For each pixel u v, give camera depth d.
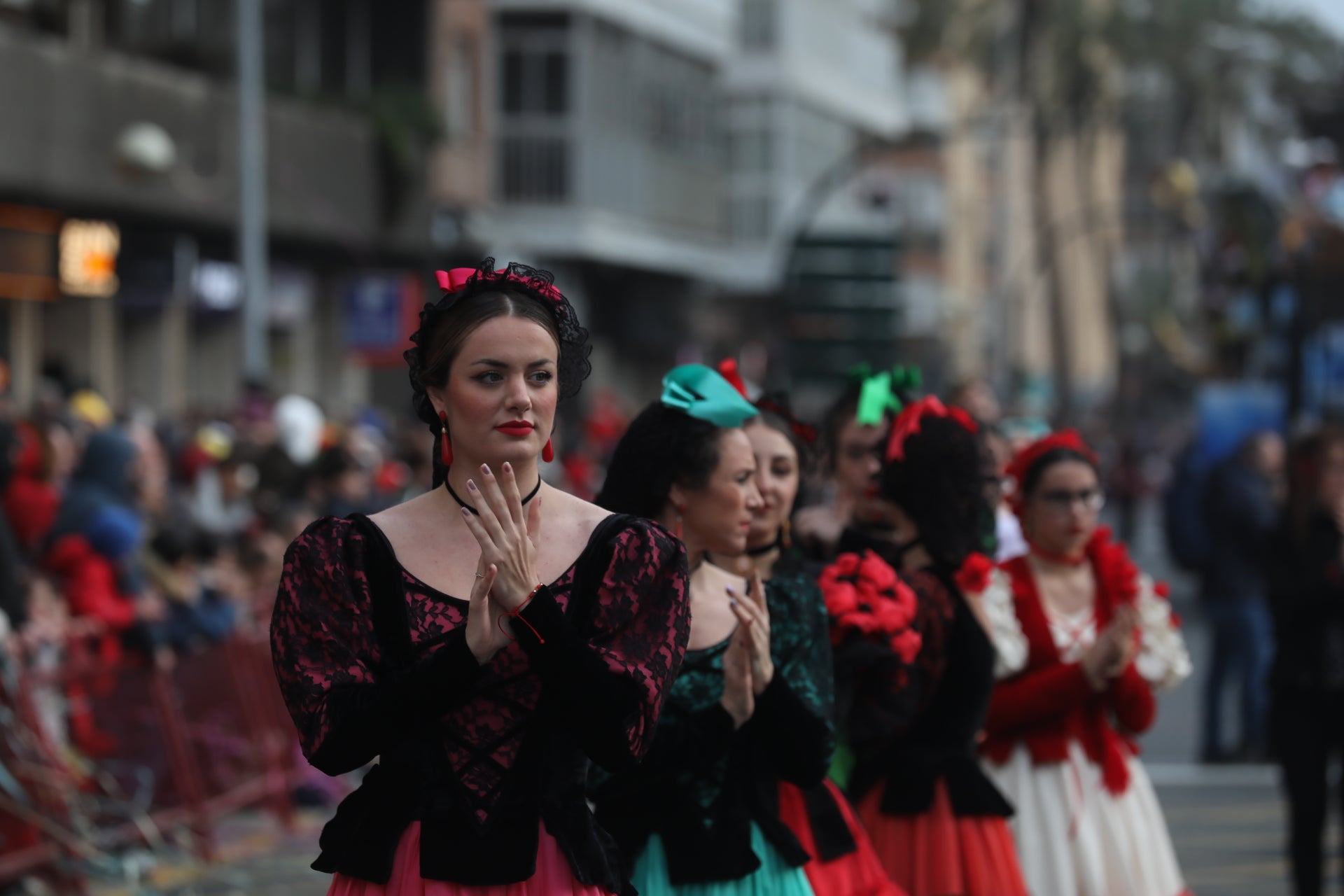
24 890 10.79
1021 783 8.54
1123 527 48.75
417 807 5.07
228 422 23.77
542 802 5.10
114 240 29.12
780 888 6.56
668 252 48.59
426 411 5.28
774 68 59.00
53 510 14.09
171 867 12.36
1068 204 87.50
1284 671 11.19
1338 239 27.20
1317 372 27.28
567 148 43.84
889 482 7.94
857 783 7.73
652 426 6.86
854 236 28.69
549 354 5.11
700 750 6.45
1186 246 86.00
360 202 35.94
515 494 4.96
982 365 85.00
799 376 28.83
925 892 7.58
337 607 5.09
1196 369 42.62
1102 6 62.88
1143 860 8.66
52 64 27.00
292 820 14.55
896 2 67.81
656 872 6.47
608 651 5.08
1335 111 27.47
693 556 6.84
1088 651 8.56
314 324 38.03
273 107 33.03
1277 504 17.47
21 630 11.43
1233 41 69.94
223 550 15.71
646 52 47.38
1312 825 11.12
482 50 41.84
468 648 4.93
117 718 11.94
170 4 32.34
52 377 21.62
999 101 66.81
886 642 7.29
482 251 40.19
